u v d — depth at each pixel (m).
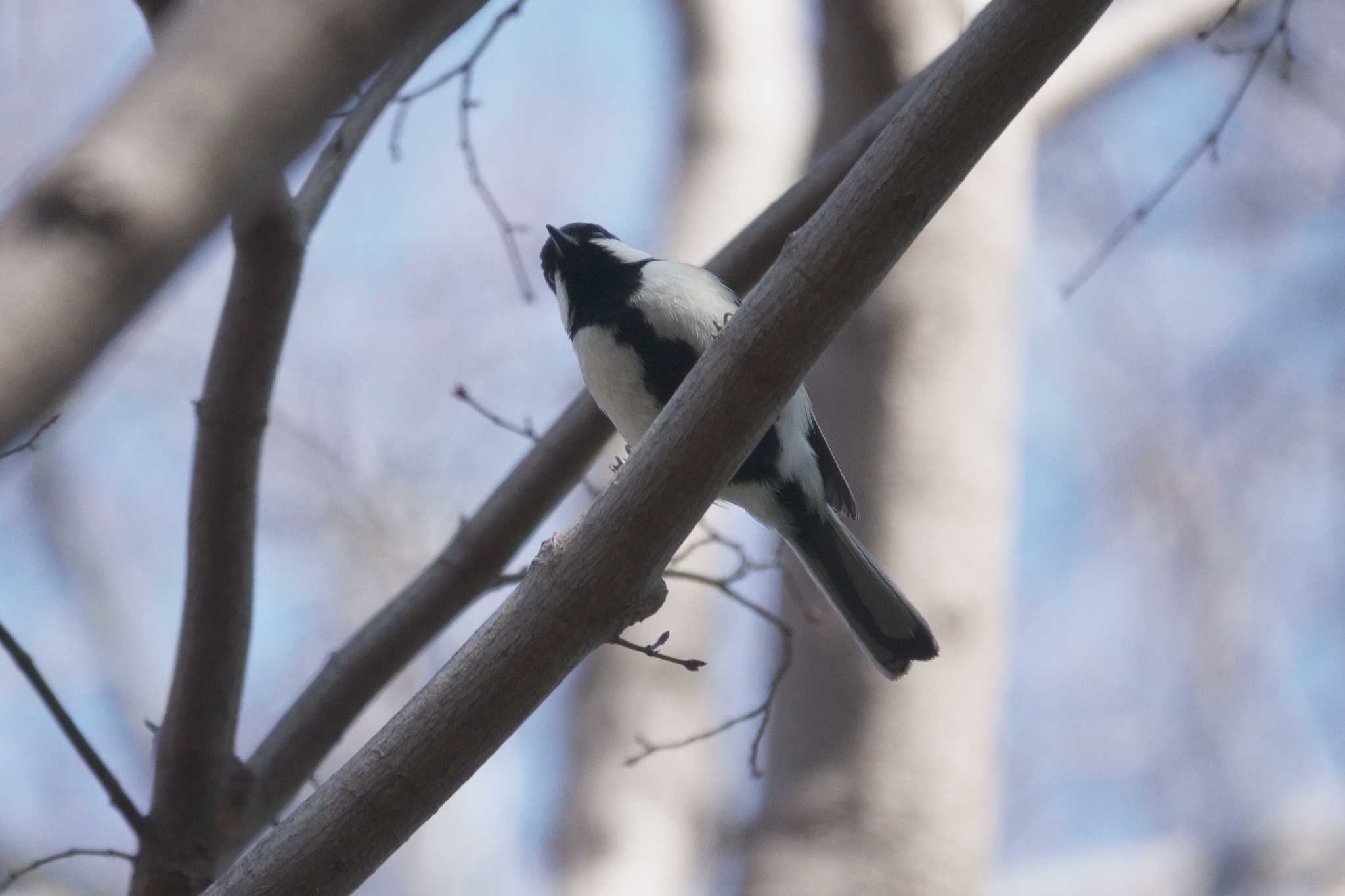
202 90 3.25
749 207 14.10
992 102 5.52
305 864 5.57
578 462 8.53
